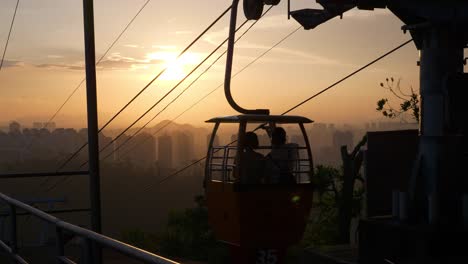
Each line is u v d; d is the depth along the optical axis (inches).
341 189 887.1
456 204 338.3
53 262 358.3
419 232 324.5
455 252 322.3
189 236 1120.2
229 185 427.2
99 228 677.9
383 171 363.9
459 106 327.9
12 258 366.0
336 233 907.4
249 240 430.3
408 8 340.2
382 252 346.3
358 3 345.7
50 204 746.2
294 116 430.6
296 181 437.4
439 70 341.1
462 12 335.6
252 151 426.6
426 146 344.5
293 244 445.1
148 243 1295.5
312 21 358.3
